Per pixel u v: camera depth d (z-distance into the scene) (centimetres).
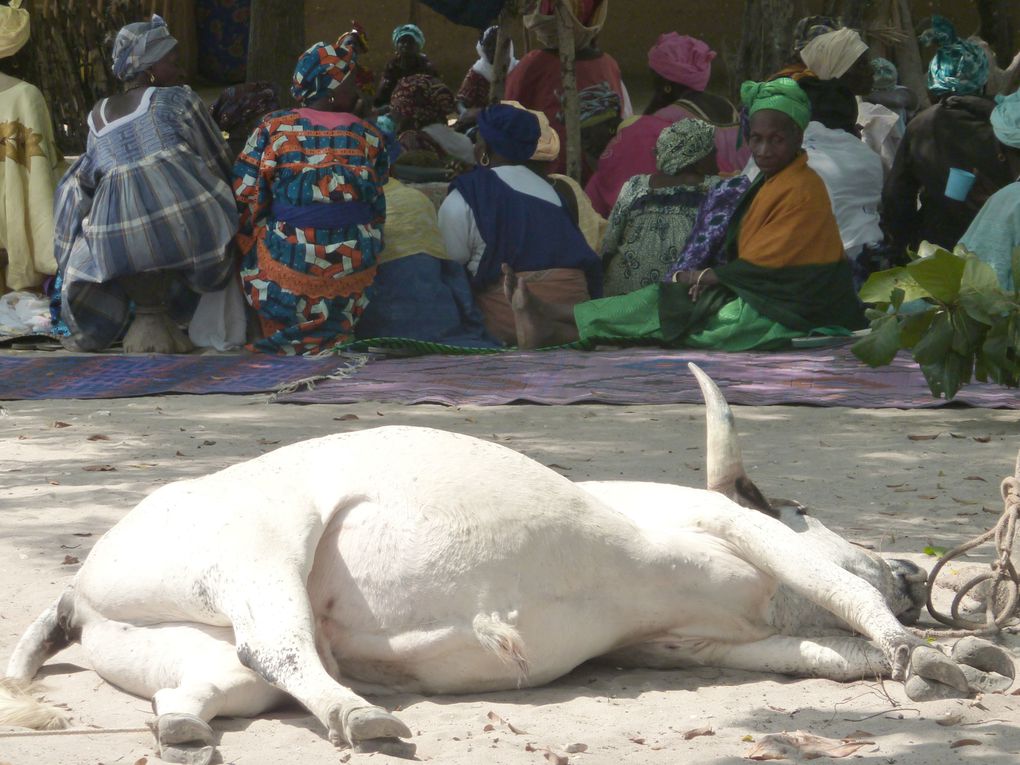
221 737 484
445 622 509
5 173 1557
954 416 1105
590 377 1251
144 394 1217
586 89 1812
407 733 464
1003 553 603
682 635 557
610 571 530
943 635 598
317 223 1377
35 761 464
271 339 1395
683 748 477
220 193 1406
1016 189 1173
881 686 541
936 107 1449
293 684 475
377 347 1390
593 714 512
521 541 512
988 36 2598
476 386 1223
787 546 544
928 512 815
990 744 474
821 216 1379
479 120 1493
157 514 530
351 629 520
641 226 1475
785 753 467
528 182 1473
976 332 1057
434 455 530
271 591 492
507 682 531
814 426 1074
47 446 1016
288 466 536
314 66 1419
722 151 1662
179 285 1464
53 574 699
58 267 1455
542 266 1445
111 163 1390
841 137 1512
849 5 1950
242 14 3581
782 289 1370
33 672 559
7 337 1456
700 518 557
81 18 2264
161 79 1454
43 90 2244
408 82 1747
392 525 513
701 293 1390
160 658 513
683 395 1179
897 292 1058
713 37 3634
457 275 1464
